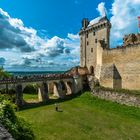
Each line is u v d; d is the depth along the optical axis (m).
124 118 38.69
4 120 14.22
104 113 41.72
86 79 63.41
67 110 43.31
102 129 32.94
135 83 51.56
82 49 77.94
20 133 15.52
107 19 69.12
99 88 54.00
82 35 78.00
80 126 33.81
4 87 45.94
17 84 48.31
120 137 30.31
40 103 51.25
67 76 61.97
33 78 52.88
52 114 39.91
